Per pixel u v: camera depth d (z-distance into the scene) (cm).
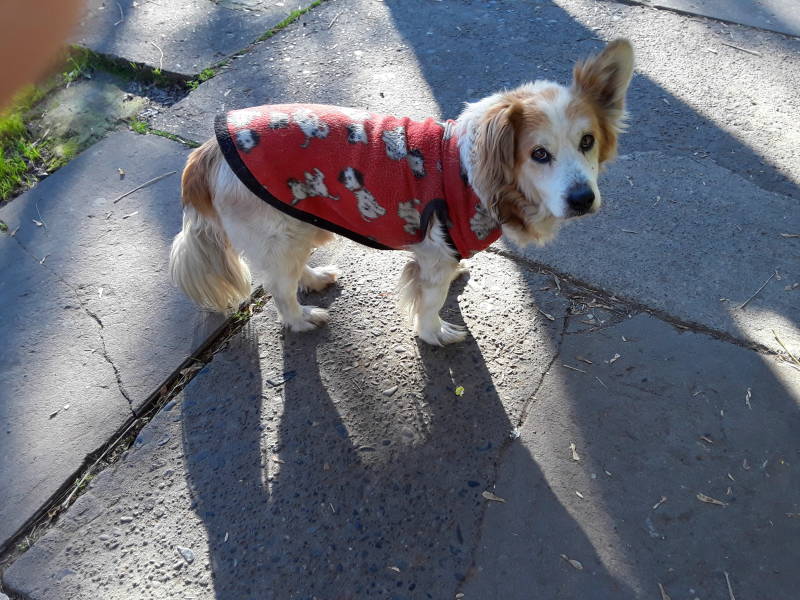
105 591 74
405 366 95
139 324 101
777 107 132
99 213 118
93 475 84
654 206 115
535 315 100
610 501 79
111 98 146
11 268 109
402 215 81
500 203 80
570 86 79
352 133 80
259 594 73
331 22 164
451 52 152
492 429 87
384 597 72
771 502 77
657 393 89
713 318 97
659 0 163
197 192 87
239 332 100
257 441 87
